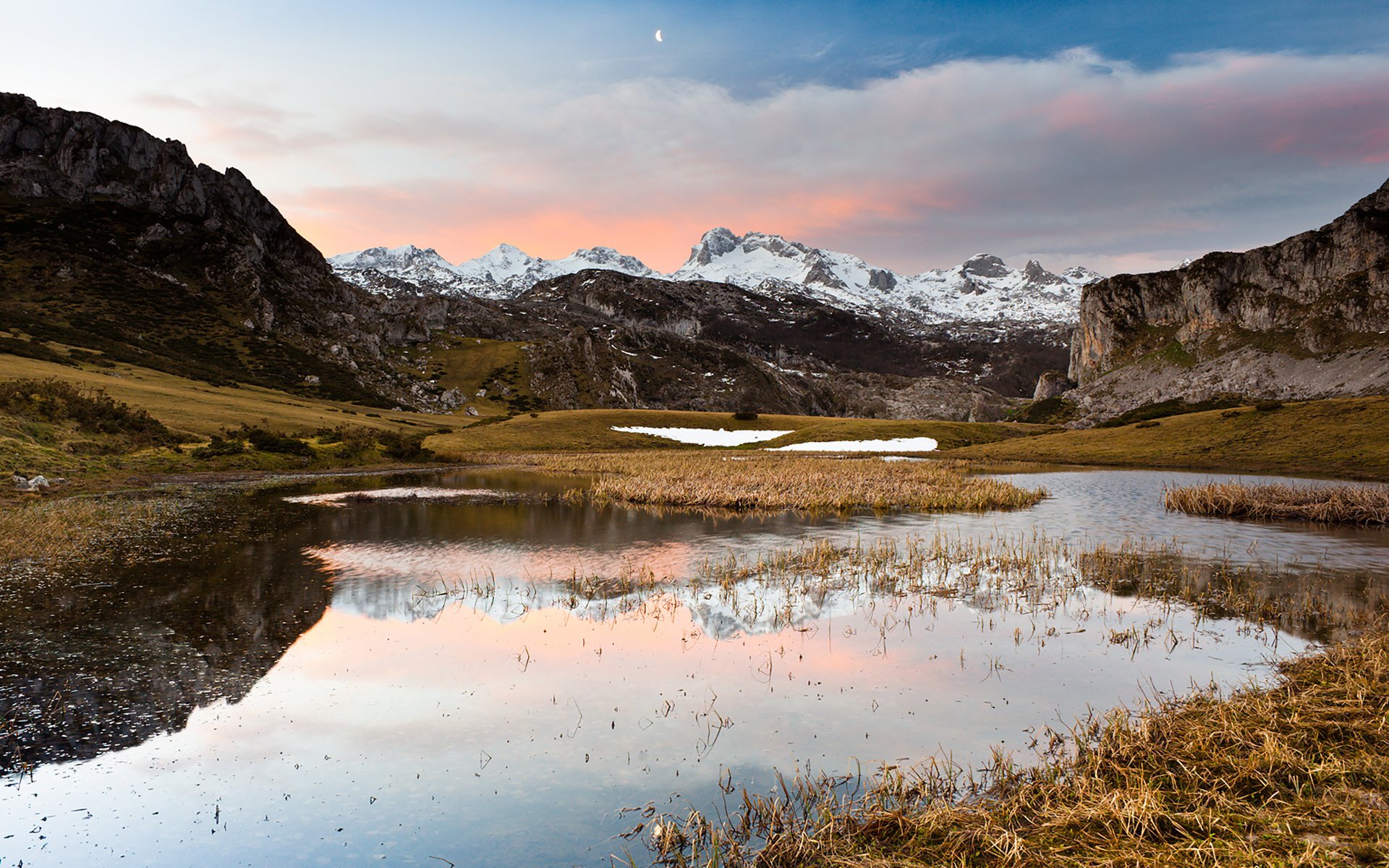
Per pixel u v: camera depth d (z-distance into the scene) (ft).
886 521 131.23
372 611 67.82
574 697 47.96
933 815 30.27
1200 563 90.94
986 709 45.55
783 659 55.31
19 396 196.03
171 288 598.75
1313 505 131.64
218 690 48.73
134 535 105.50
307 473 223.10
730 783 36.63
